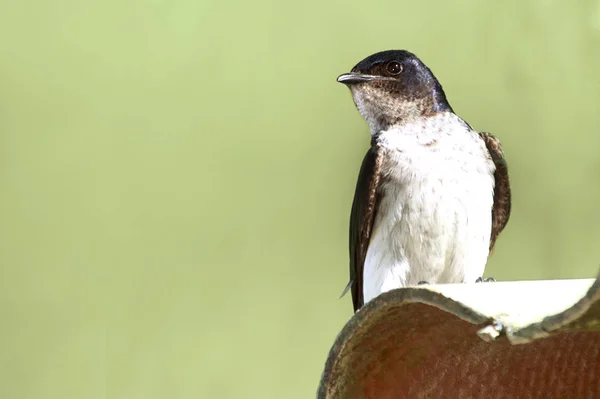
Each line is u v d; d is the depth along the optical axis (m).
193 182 10.40
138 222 10.34
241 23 10.55
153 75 10.52
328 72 10.47
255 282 10.27
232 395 10.09
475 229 6.52
